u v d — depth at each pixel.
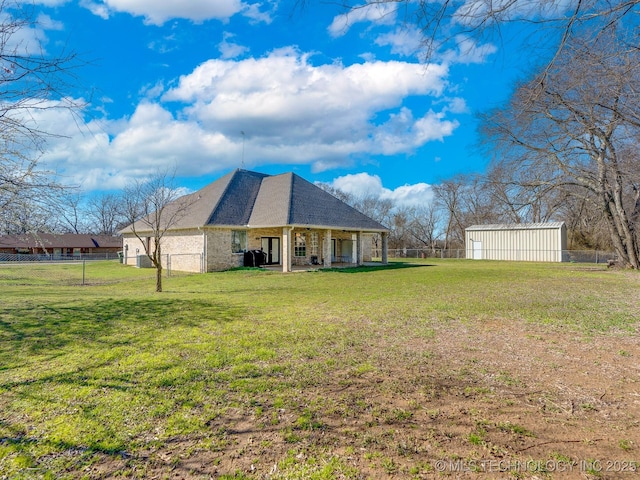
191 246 19.91
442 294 10.55
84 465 2.58
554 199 19.58
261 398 3.64
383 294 10.65
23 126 3.75
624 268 19.55
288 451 2.74
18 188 4.38
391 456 2.67
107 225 48.41
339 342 5.58
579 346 5.38
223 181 23.52
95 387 3.90
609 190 18.06
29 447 2.78
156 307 8.63
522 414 3.29
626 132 5.99
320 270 19.41
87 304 9.08
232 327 6.57
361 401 3.57
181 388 3.87
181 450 2.76
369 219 24.83
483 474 2.46
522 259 30.80
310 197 22.28
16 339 5.82
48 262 32.69
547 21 3.17
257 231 21.53
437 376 4.21
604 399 3.60
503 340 5.70
